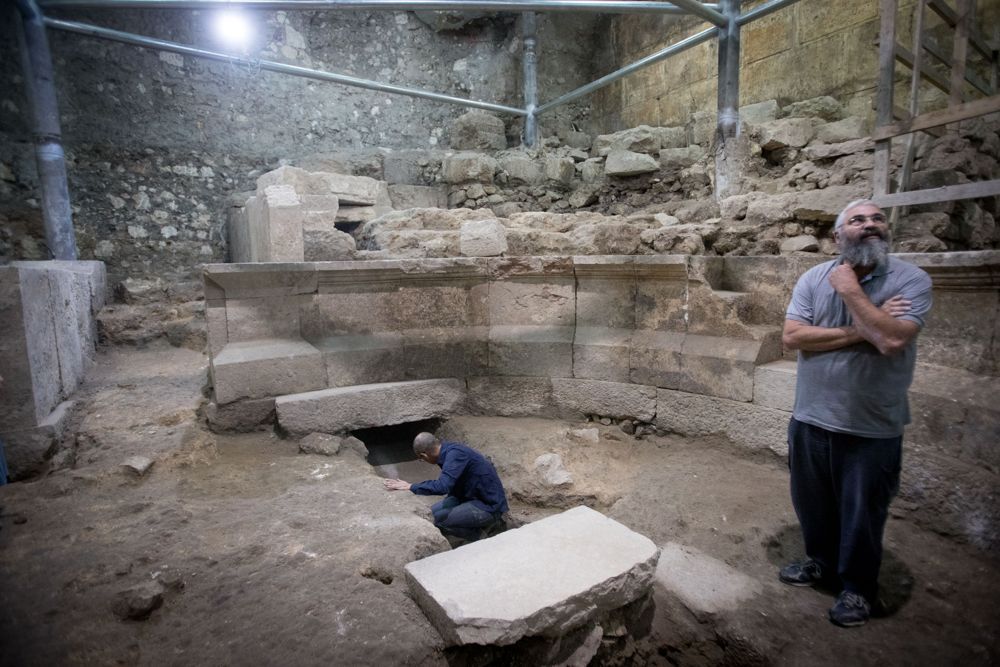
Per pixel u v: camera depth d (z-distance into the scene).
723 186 5.29
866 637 2.17
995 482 2.56
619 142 7.13
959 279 2.83
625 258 4.21
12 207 5.88
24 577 2.17
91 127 6.38
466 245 4.71
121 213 6.58
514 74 8.50
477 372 4.71
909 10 5.40
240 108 7.31
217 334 4.12
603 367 4.41
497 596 2.00
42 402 3.43
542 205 7.30
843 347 2.13
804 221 4.37
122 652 1.82
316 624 1.97
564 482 3.59
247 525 2.64
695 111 7.42
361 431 4.78
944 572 2.52
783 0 4.77
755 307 4.06
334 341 4.38
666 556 2.72
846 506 2.20
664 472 3.64
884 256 2.04
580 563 2.24
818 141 5.48
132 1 5.07
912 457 2.91
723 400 3.87
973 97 4.97
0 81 5.77
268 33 7.46
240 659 1.81
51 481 2.97
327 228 4.68
